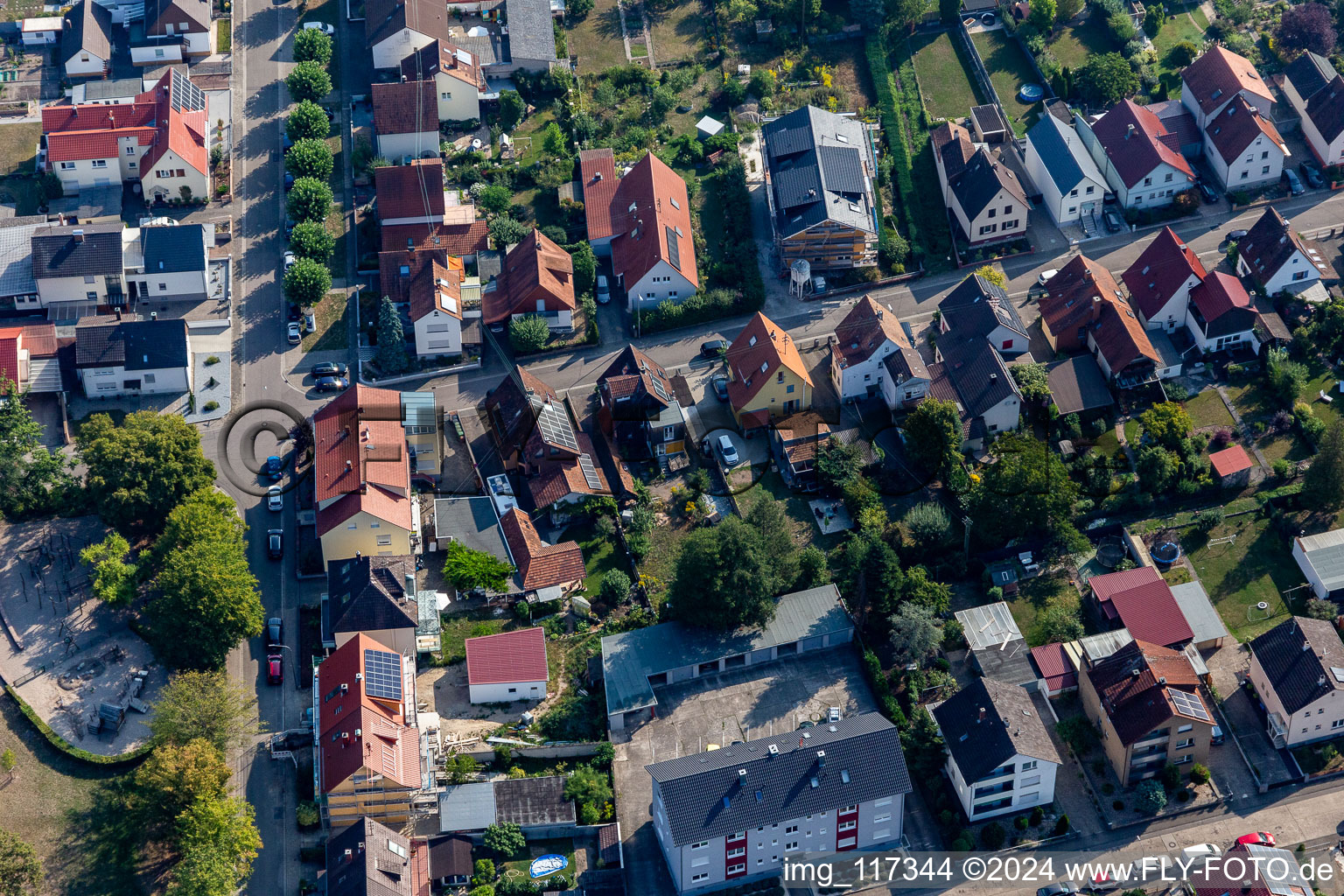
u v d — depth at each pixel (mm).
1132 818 199875
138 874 193875
